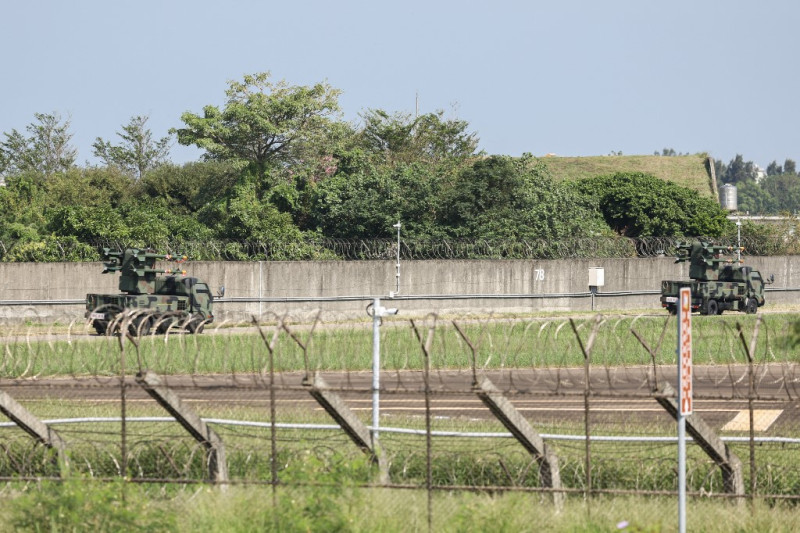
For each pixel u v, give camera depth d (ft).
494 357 363.15
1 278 539.70
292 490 175.94
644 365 369.71
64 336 440.86
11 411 196.13
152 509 177.17
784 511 185.68
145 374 193.67
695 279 625.00
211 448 196.95
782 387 328.90
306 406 278.26
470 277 640.58
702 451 218.79
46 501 170.50
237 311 589.73
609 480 202.49
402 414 275.80
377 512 173.37
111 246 594.24
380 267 623.36
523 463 203.92
